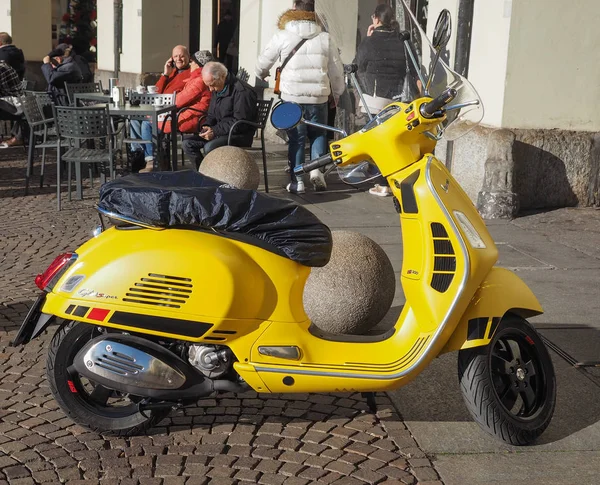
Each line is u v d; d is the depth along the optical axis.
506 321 3.78
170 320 3.44
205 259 3.45
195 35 17.05
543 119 8.38
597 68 8.37
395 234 7.60
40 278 3.62
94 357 3.49
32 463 3.54
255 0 13.67
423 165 3.68
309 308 4.73
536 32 8.13
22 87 13.43
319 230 3.55
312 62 9.01
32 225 7.92
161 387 3.48
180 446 3.72
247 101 9.03
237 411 4.07
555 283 6.23
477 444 3.81
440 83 4.14
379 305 4.77
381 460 3.63
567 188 8.55
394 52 4.62
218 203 3.48
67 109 8.52
